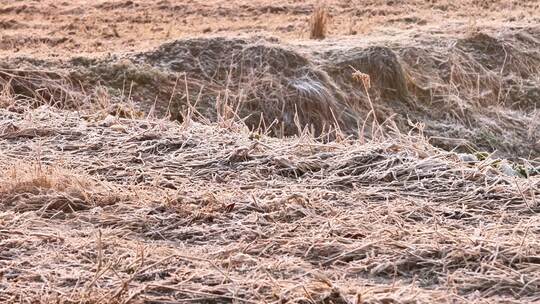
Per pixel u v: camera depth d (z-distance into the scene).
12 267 8.37
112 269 8.16
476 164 10.77
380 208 9.57
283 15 27.06
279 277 8.12
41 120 12.84
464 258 8.33
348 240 8.80
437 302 7.59
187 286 7.92
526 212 9.55
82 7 27.23
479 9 28.23
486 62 24.48
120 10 27.02
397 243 8.62
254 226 9.24
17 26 25.09
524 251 8.39
